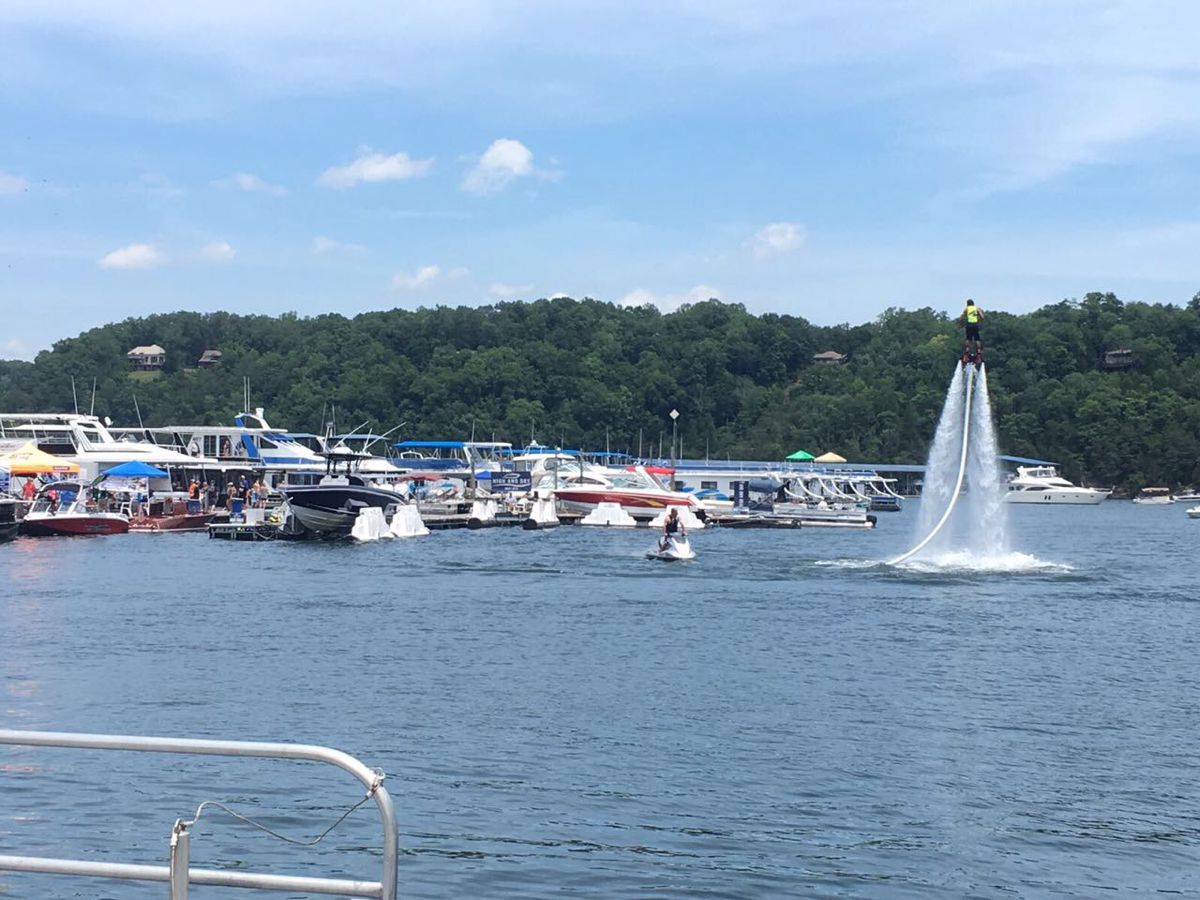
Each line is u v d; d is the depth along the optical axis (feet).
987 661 96.43
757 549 220.84
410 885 47.67
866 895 47.47
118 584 150.61
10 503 218.18
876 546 229.86
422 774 62.34
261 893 47.24
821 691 83.76
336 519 229.25
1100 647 104.01
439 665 92.58
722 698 81.05
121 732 70.08
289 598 136.26
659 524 267.80
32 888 47.57
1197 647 104.17
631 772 63.00
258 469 309.01
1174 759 66.69
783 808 57.52
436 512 290.35
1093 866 50.85
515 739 69.36
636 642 104.63
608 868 49.65
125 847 51.90
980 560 181.06
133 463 268.82
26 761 64.39
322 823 54.90
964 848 52.70
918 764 65.26
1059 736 71.67
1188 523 380.37
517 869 49.44
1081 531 325.21
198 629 111.24
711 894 47.21
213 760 64.85
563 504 289.53
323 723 72.64
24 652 97.55
